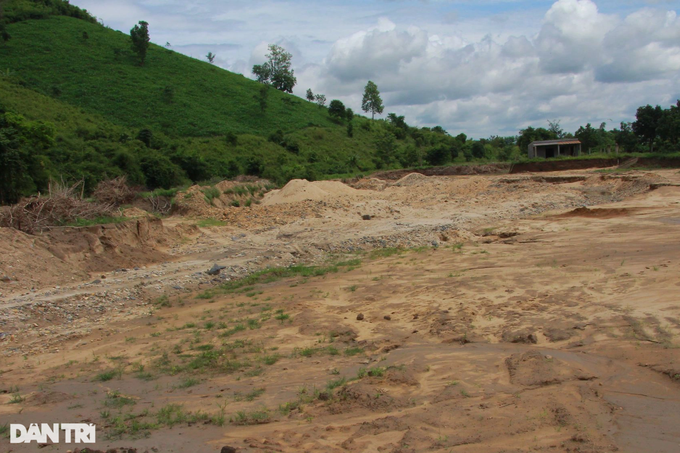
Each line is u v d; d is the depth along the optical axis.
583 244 16.69
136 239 19.98
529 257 15.08
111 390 7.82
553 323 8.98
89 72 80.12
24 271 14.85
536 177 39.09
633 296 9.73
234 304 13.09
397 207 31.67
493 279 12.45
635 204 25.84
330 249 20.38
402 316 10.66
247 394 7.15
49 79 75.56
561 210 27.69
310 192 33.94
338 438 5.33
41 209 19.08
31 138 43.47
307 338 9.86
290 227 25.92
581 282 11.23
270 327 10.77
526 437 5.02
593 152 60.84
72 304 13.26
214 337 10.45
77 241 17.50
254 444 5.24
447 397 6.22
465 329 9.24
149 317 12.55
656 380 6.39
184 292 15.01
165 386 7.88
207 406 6.77
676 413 5.46
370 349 8.84
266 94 82.88
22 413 6.89
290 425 5.86
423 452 4.83
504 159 66.88
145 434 5.88
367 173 54.72
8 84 65.94
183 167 50.38
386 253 18.50
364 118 92.38
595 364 7.04
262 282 15.54
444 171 52.41
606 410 5.57
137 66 86.69
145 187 44.81
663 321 8.23
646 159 44.31
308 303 12.35
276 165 59.53
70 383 8.33
